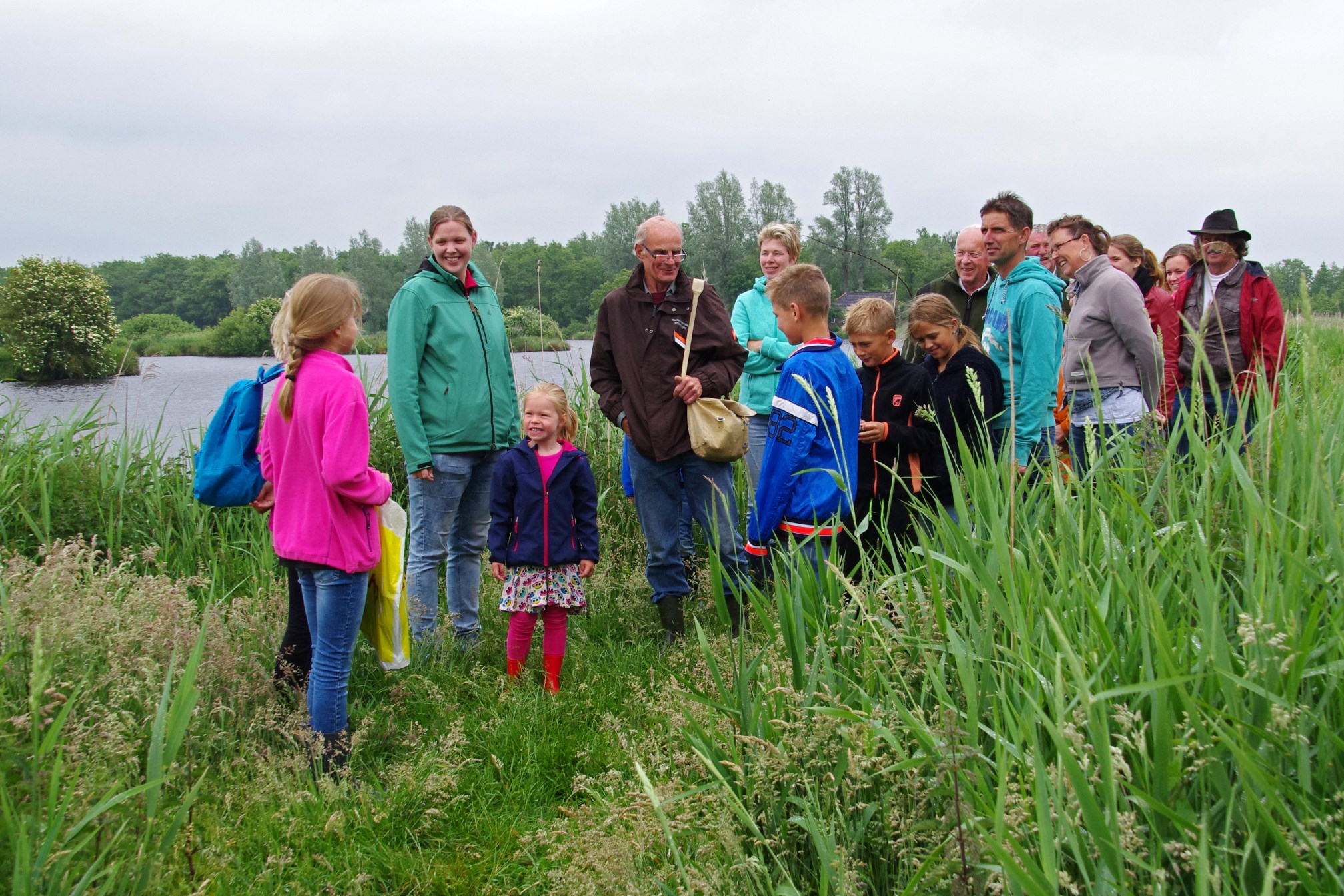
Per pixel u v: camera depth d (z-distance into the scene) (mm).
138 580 3992
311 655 3635
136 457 6004
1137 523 2312
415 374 4348
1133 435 3145
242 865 2582
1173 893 1516
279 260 63812
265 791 2924
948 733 1714
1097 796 1633
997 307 4312
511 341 7445
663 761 2688
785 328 3873
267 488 3592
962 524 2562
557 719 3596
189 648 3354
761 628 3480
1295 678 1533
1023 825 1641
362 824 2854
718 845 2080
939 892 1748
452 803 2998
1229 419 3359
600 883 2086
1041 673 1892
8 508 5176
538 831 2639
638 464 4543
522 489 4059
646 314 4543
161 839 2129
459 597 4609
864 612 2412
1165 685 1444
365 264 36844
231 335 27578
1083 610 2025
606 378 4641
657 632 4672
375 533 3293
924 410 2822
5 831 1890
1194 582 1836
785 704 2379
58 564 3473
